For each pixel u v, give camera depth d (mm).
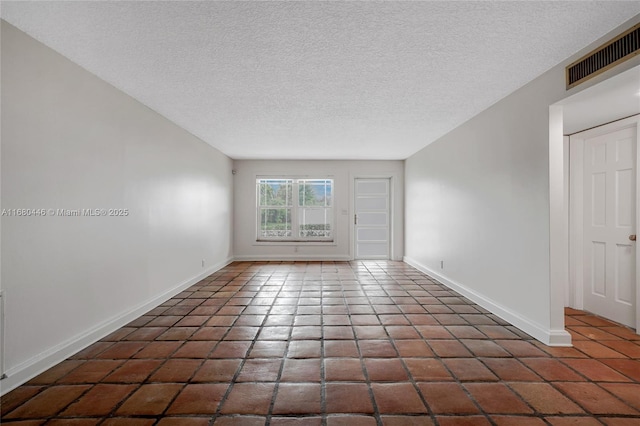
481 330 2875
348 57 2348
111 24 1911
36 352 2100
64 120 2326
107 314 2805
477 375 2098
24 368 1999
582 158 3359
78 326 2469
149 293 3488
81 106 2490
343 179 6941
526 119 2811
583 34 2029
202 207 5031
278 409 1745
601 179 3164
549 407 1760
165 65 2473
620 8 1753
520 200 2898
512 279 3023
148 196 3465
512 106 3016
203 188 5090
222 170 6094
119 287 2971
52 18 1847
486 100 3238
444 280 4617
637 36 1821
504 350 2463
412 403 1799
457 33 2025
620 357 2338
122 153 3008
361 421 1647
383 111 3592
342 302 3760
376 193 7105
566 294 3506
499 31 2000
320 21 1892
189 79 2734
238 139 4969
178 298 3936
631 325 2881
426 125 4160
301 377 2078
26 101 2027
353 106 3428
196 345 2566
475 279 3730
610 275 3080
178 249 4191
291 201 7016
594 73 2109
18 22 1892
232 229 6805
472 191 3795
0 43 1864
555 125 2541
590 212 3295
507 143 3092
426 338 2699
